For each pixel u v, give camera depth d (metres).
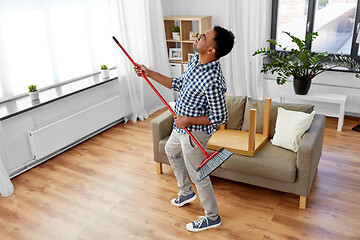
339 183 3.11
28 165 3.57
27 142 3.52
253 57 4.94
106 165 3.60
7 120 3.31
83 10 4.13
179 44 5.58
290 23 4.93
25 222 2.79
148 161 3.65
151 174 3.40
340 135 4.03
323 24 4.72
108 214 2.84
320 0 4.63
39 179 3.38
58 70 3.99
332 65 4.48
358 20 4.46
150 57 4.85
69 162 3.68
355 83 4.31
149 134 4.30
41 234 2.65
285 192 3.02
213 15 5.15
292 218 2.70
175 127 2.52
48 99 3.56
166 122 3.25
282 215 2.73
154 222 2.73
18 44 3.53
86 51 4.28
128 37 4.39
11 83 3.53
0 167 3.10
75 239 2.59
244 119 3.24
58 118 3.78
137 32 4.60
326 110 4.55
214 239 2.52
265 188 3.09
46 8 3.71
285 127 2.93
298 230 2.57
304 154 2.60
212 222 2.62
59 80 4.02
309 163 2.61
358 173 3.25
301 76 4.24
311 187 3.06
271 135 3.15
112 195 3.09
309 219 2.68
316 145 2.75
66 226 2.72
